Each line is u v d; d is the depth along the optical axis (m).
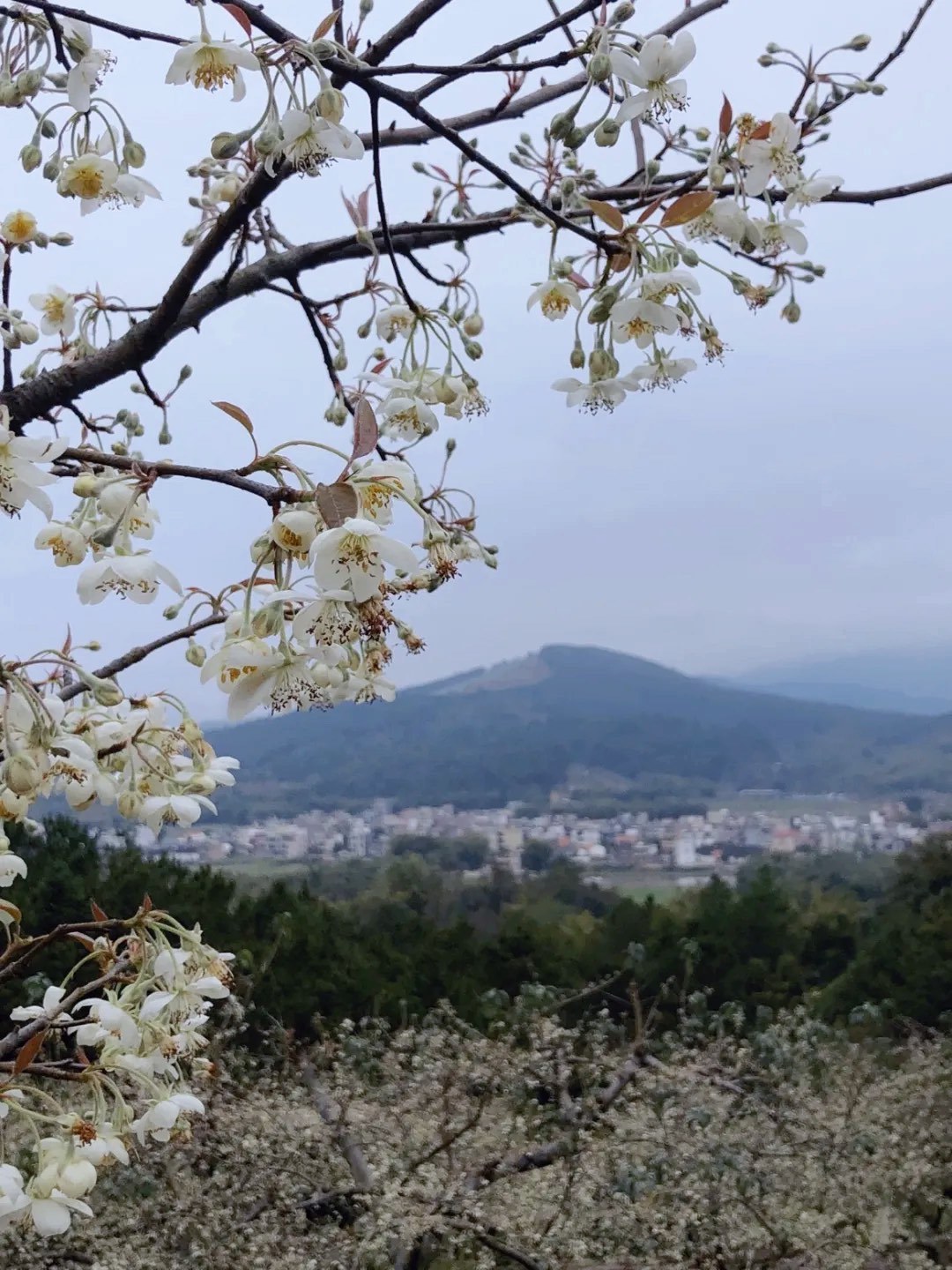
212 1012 5.42
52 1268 3.84
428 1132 4.59
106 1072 2.28
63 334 2.59
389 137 2.33
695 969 9.32
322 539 1.29
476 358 2.20
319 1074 5.36
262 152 1.55
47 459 1.50
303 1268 3.81
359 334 2.52
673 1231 4.43
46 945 2.15
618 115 1.64
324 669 1.54
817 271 2.08
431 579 1.82
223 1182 4.16
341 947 7.58
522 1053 5.18
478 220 2.18
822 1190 5.09
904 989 9.08
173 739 2.13
